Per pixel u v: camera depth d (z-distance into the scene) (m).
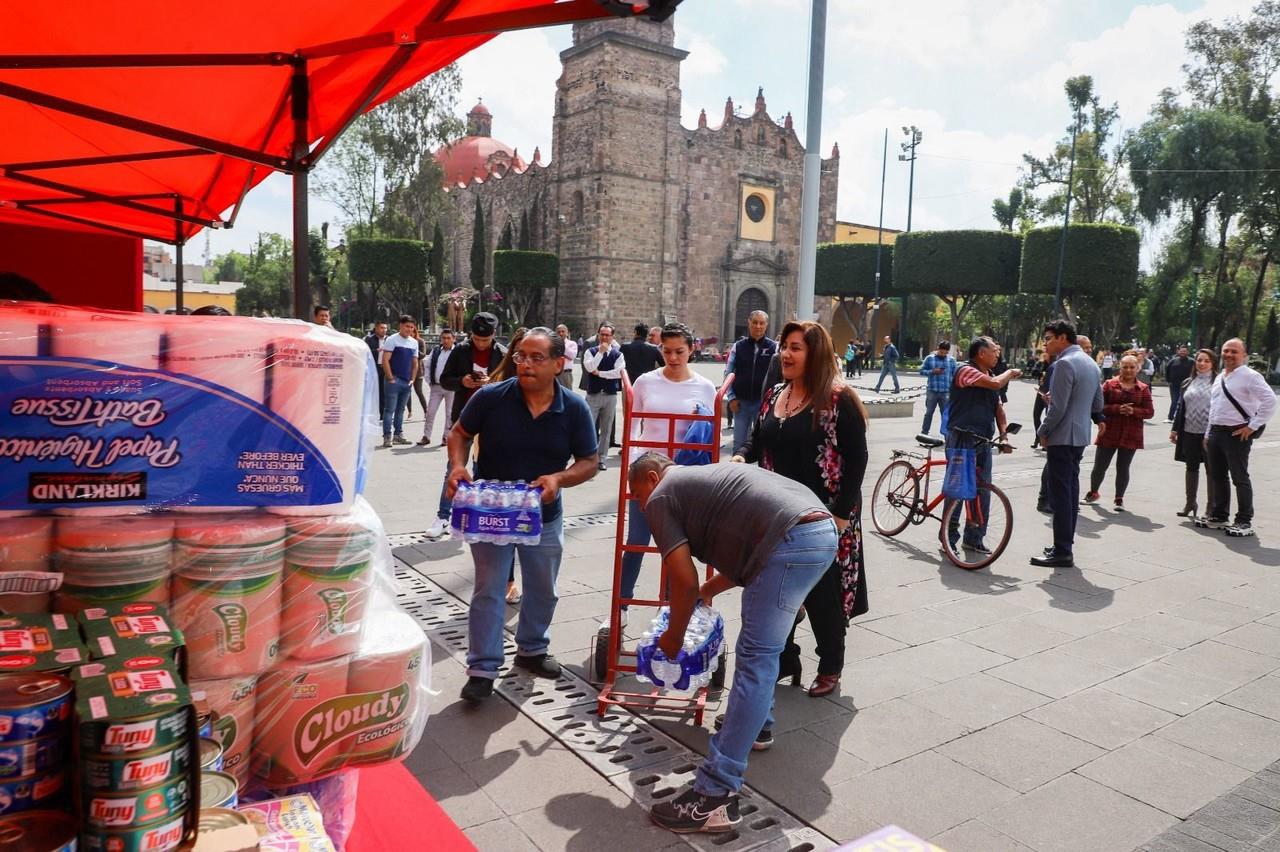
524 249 52.16
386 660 2.02
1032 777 3.47
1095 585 6.33
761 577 3.00
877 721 3.96
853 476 3.96
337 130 3.79
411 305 47.16
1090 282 39.44
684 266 52.50
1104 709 4.15
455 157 71.69
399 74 2.92
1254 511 9.52
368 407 2.04
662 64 50.22
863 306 55.94
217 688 1.81
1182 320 50.03
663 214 50.97
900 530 7.64
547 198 54.19
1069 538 6.79
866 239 66.75
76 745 1.32
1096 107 50.91
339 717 1.98
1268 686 4.47
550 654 4.64
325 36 2.87
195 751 1.40
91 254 9.19
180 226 7.45
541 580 4.24
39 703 1.30
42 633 1.51
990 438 6.78
